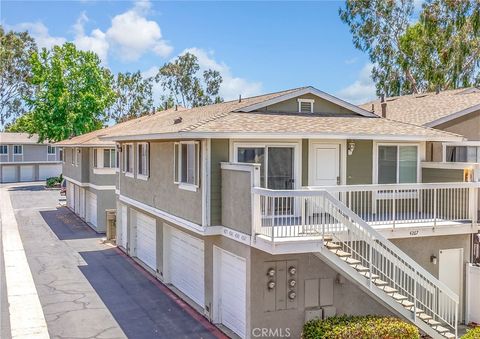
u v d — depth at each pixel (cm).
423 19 3538
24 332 1309
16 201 4325
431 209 1585
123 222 2389
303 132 1358
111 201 2858
